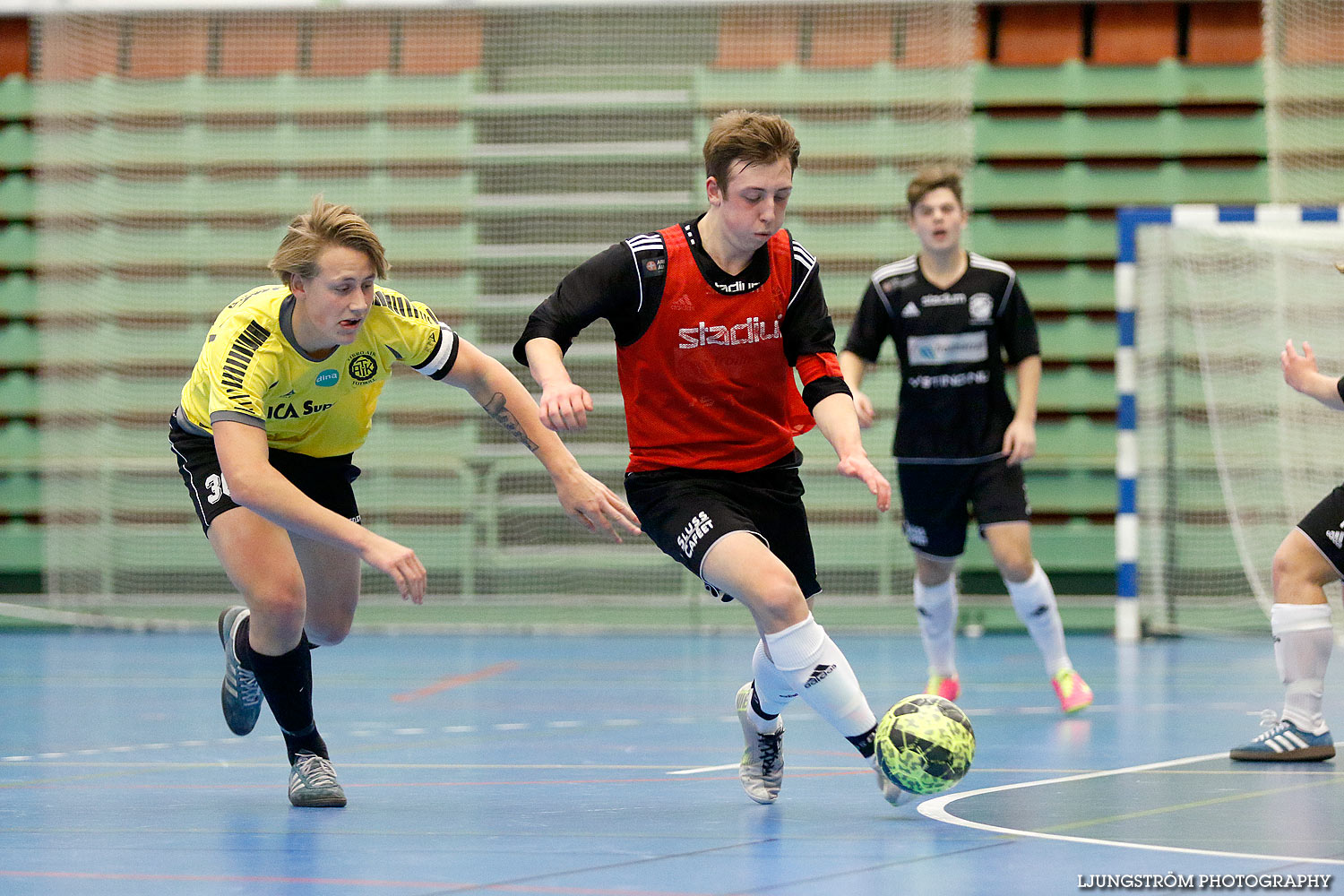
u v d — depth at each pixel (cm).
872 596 2858
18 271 3138
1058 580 2873
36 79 3148
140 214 3069
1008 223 3019
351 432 1010
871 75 2992
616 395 2970
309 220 867
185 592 2958
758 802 953
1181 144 2986
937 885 665
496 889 671
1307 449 2717
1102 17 3053
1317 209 2425
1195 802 923
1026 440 1559
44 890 685
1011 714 1524
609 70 3044
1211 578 2781
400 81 3075
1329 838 788
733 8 3025
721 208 881
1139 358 2648
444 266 3059
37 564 3002
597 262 908
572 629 2894
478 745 1325
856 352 1648
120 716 1609
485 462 2962
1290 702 1141
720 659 2281
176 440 1019
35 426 3103
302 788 967
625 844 797
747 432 923
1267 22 2883
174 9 3070
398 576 821
